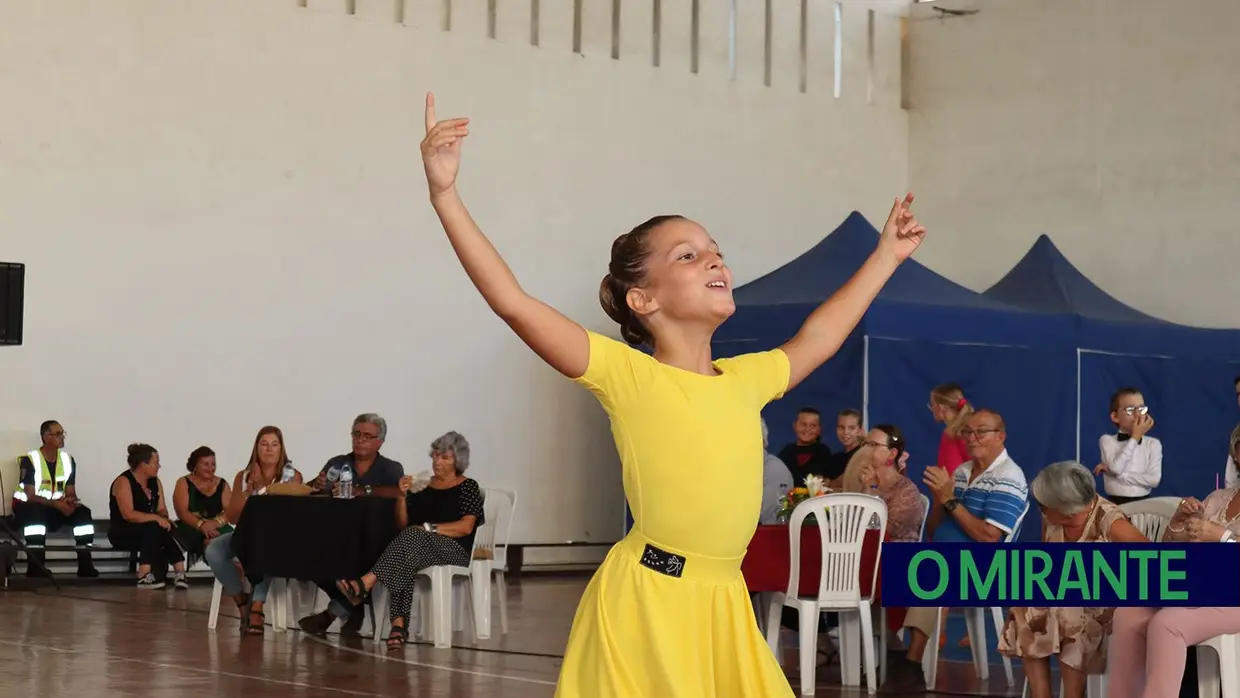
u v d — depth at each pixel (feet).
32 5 34.65
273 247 37.58
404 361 39.37
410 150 39.60
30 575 33.78
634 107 43.34
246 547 23.67
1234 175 40.16
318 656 21.13
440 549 22.66
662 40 43.98
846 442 26.12
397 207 39.37
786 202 46.03
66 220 34.91
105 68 35.45
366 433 25.22
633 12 43.47
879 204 47.85
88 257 35.17
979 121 46.44
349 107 38.70
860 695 18.08
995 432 18.62
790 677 19.83
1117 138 42.88
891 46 48.29
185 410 36.29
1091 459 32.63
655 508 5.86
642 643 5.82
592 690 5.82
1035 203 44.83
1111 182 42.96
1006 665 19.57
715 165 44.80
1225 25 40.55
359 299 38.75
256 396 37.29
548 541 41.37
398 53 39.50
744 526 5.97
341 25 38.65
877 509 18.67
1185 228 41.19
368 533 22.89
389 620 23.99
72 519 33.30
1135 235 42.32
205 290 36.63
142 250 35.83
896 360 30.27
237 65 37.17
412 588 22.57
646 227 6.27
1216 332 35.32
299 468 37.78
